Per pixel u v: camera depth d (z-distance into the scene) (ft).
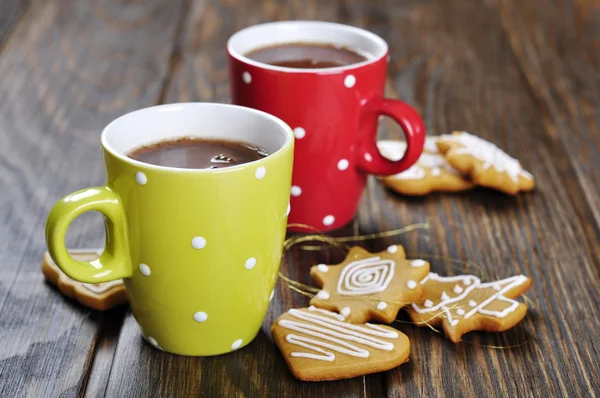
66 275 1.85
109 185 1.76
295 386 1.78
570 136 2.55
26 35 3.05
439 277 1.99
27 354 1.83
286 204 1.83
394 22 3.24
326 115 2.06
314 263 2.07
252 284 1.81
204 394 1.77
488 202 2.28
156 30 3.11
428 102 2.70
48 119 2.56
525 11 3.39
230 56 2.10
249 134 1.88
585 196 2.30
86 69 2.84
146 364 1.82
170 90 2.73
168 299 1.79
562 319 1.93
